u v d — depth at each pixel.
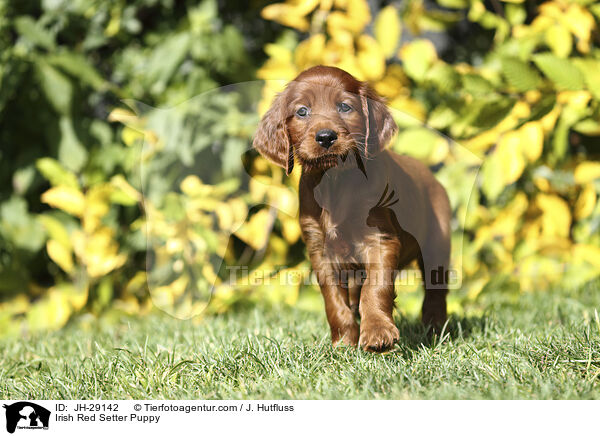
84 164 8.09
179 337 5.84
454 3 7.52
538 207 7.81
